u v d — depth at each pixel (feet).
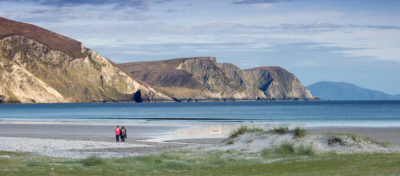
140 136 157.69
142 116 367.04
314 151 84.07
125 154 97.04
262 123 241.14
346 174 49.08
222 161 75.46
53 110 572.10
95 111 524.11
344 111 442.50
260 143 96.58
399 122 237.25
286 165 64.08
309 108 576.20
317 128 188.14
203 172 61.26
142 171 65.51
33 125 233.14
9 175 58.23
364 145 89.45
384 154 70.59
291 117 320.09
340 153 80.12
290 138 94.89
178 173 61.57
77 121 279.90
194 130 187.42
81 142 127.95
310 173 52.65
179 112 469.57
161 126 218.18
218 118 318.24
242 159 78.84
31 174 59.57
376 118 294.05
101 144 123.44
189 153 93.30
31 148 111.24
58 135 165.07
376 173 48.32
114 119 309.42
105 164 73.41
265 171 58.29
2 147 112.68
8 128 209.36
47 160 80.84
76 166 70.49
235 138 104.47
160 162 77.10
